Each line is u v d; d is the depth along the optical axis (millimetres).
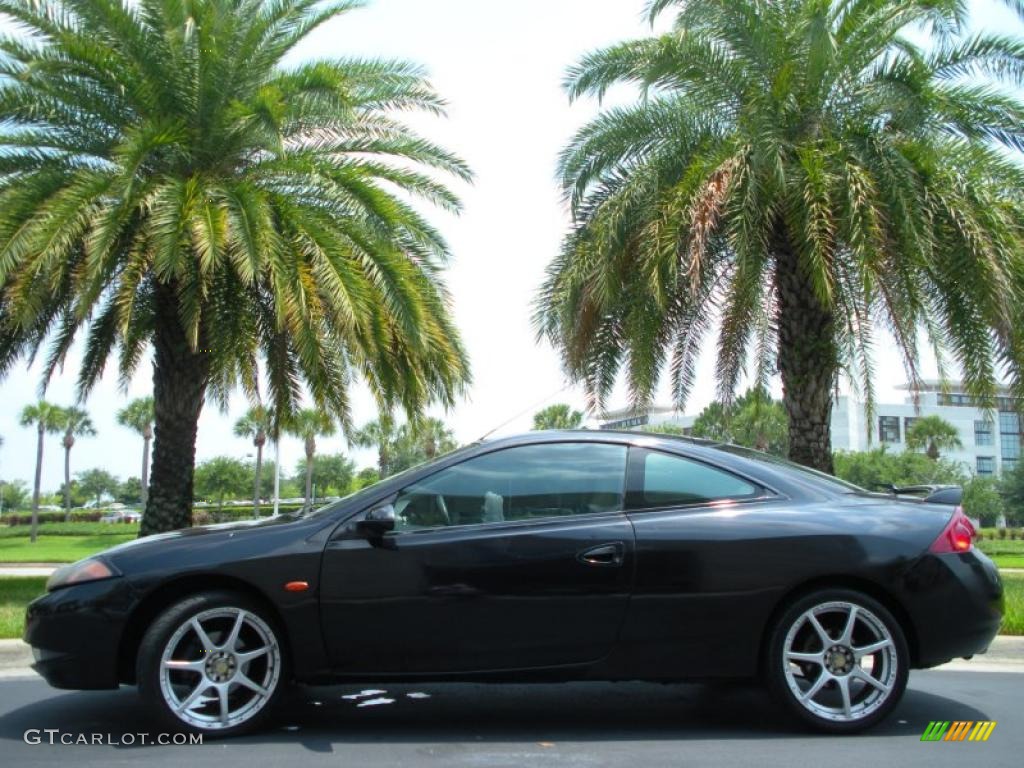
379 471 61875
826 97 11555
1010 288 10227
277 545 4855
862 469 66812
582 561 4844
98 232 10305
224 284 12141
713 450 5281
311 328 11305
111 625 4727
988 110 11281
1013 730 5051
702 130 11891
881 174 10570
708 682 4977
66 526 69938
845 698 4859
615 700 5758
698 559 4855
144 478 70188
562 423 51500
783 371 12117
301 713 5410
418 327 11805
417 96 13047
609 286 11297
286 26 12680
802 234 10750
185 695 4793
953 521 5055
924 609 4852
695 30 11711
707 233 10516
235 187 11438
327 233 11477
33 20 11641
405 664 4809
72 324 12602
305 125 12852
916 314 11438
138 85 11695
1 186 11391
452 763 4406
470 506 5031
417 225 12758
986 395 11352
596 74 12219
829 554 4859
